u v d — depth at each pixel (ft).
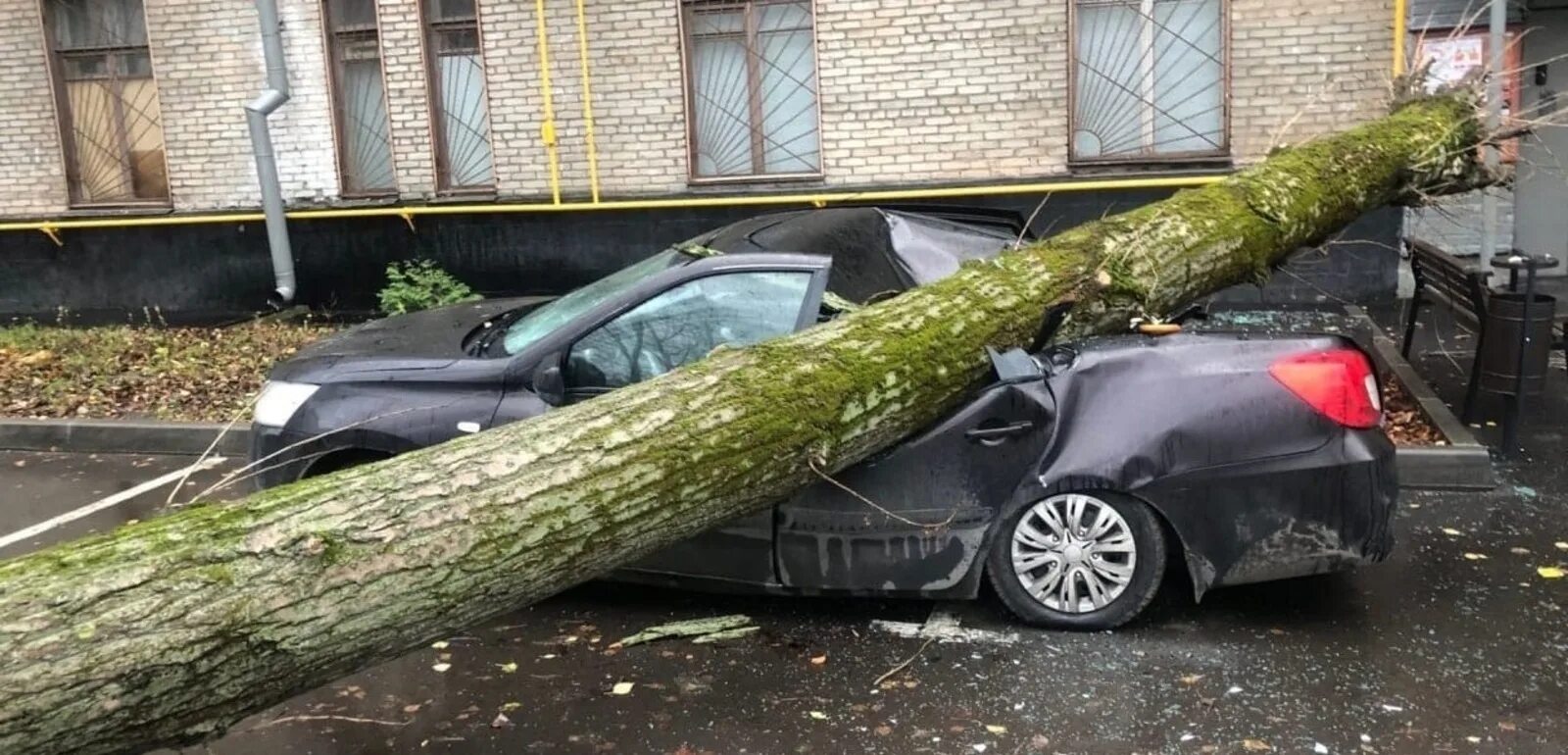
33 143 35.96
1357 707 11.14
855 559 13.20
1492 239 28.02
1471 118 20.79
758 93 31.53
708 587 13.78
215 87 34.40
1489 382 18.67
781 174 31.58
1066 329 14.33
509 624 13.89
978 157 30.14
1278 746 10.49
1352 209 18.70
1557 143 30.09
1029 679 11.96
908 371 12.48
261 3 32.45
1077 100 29.73
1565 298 28.19
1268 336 13.00
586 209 32.27
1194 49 29.04
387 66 32.99
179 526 8.70
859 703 11.60
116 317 36.06
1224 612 13.38
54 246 36.17
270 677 8.65
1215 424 12.45
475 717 11.65
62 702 7.63
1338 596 13.71
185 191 35.17
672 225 31.99
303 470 14.73
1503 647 12.26
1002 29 29.50
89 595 7.98
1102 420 12.63
